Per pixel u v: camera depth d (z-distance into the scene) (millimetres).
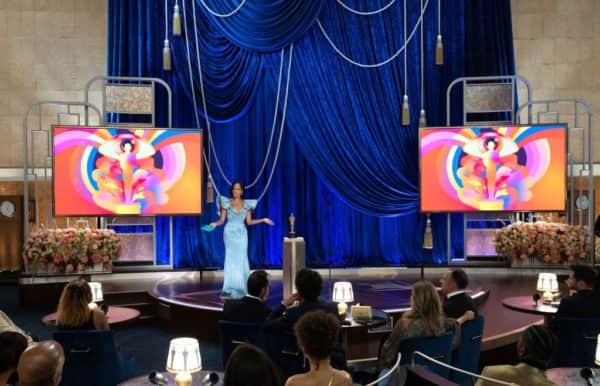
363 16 10875
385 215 10992
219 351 7527
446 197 10398
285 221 11039
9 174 11414
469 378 5336
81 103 10297
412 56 10914
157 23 10734
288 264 8102
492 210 10312
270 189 11000
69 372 4945
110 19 10695
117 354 5086
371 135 10945
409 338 4488
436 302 4742
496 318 7418
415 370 2795
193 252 10883
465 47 10930
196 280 10391
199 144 10219
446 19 10891
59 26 11352
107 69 10742
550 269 10422
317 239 11086
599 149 11461
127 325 8797
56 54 11367
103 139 10039
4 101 11367
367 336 6840
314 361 3191
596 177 11430
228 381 2182
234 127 10883
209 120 10789
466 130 10336
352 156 10938
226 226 9086
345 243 11102
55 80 11383
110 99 10383
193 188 10227
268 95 10914
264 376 2170
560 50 11492
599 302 5582
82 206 9984
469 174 10344
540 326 3664
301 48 10867
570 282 5730
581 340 5332
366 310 5527
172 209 10195
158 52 10758
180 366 4047
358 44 10883
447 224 10992
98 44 11383
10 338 3238
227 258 9000
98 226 10695
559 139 10203
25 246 9664
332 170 10938
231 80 10781
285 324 4762
